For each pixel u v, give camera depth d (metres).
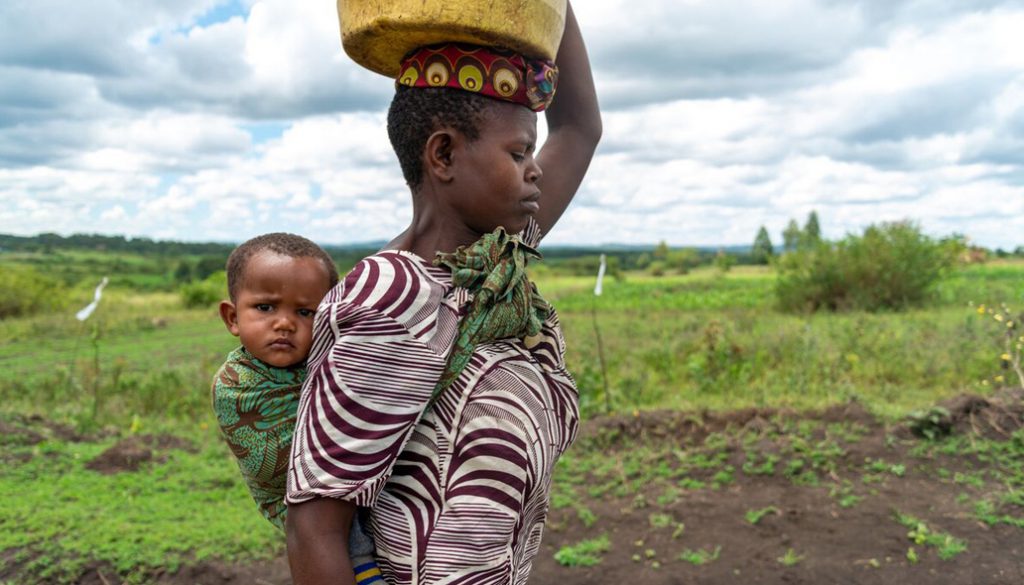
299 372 1.52
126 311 27.11
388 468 1.31
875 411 6.94
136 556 5.05
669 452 6.67
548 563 5.04
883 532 4.98
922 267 18.12
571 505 5.82
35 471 6.81
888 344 10.34
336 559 1.28
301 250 1.54
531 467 1.39
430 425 1.37
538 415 1.43
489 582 1.35
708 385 9.20
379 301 1.32
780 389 8.61
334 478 1.28
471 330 1.39
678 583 4.66
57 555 5.06
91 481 6.57
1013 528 4.89
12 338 18.97
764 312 19.31
